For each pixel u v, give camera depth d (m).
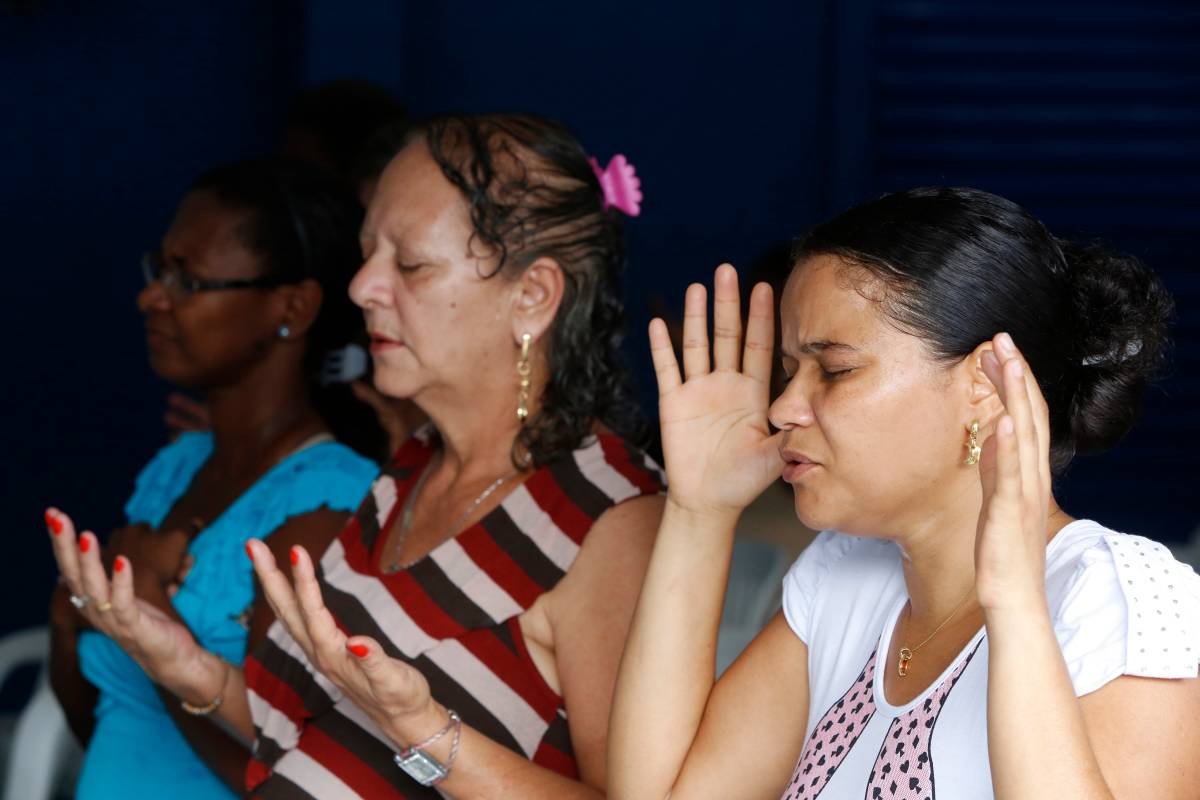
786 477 2.36
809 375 2.31
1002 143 6.71
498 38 6.64
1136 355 2.30
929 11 6.64
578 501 2.91
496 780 2.77
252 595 3.69
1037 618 1.95
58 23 6.53
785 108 6.70
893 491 2.25
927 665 2.29
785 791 2.46
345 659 2.71
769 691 2.61
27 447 6.63
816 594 2.58
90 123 6.58
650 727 2.63
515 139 3.00
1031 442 1.97
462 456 3.12
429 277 2.98
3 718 5.48
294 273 3.92
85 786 3.89
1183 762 2.01
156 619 3.32
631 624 2.69
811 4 6.64
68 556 3.23
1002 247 2.22
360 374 4.08
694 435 2.64
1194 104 6.71
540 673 2.91
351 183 4.66
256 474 3.93
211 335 3.89
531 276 2.99
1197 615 2.07
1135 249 6.79
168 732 3.90
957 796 2.15
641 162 6.71
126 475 6.68
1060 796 1.90
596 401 3.03
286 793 2.99
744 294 4.13
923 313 2.19
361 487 3.76
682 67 6.68
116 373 6.66
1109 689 2.04
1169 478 6.71
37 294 6.61
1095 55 6.69
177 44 6.60
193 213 3.94
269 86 6.65
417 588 2.95
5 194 6.55
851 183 6.66
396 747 2.83
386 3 6.38
